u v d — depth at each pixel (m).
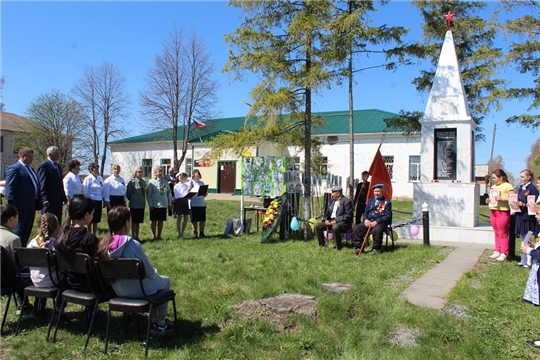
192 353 3.98
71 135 34.59
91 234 4.43
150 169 37.12
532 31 14.84
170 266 7.40
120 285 4.20
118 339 4.37
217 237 11.02
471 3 17.11
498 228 8.23
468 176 11.26
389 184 10.20
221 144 10.97
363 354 3.95
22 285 4.80
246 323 4.57
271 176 11.16
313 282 6.00
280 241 10.38
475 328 4.55
